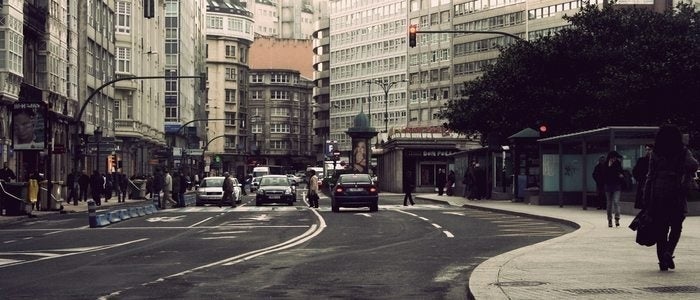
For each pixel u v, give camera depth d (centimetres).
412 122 14988
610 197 2370
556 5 12244
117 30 7994
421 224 2850
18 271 1501
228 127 17300
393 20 15450
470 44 13738
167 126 10831
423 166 8456
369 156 8612
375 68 15938
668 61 4744
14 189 3550
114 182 6581
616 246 1728
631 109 4756
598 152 3612
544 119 5181
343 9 16762
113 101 7825
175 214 3853
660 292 1035
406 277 1367
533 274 1250
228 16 17162
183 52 11875
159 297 1149
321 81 17938
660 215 1244
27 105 3884
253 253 1798
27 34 5269
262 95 19388
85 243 2156
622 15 5291
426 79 14675
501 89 5447
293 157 19675
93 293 1195
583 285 1116
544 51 5203
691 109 4800
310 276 1382
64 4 5956
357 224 2877
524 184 4597
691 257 1459
